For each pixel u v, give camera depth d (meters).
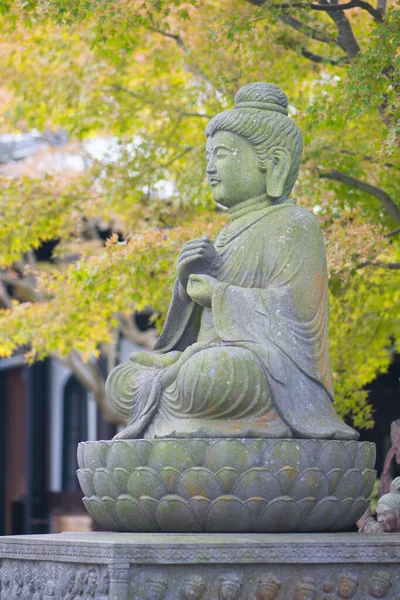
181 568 7.38
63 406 29.12
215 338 8.54
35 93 16.34
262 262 8.66
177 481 7.80
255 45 13.86
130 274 14.75
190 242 8.77
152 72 16.05
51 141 22.55
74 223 16.66
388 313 15.18
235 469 7.75
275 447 7.82
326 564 7.62
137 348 24.98
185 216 16.34
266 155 8.98
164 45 15.69
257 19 12.97
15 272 21.55
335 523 8.16
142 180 15.91
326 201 15.33
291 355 8.26
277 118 9.07
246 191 9.00
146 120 16.41
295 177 9.16
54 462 29.00
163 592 7.31
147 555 7.26
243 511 7.77
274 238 8.67
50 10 12.57
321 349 8.47
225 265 8.79
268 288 8.54
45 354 17.06
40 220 16.25
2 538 8.57
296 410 8.16
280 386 8.10
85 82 16.09
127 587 7.21
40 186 16.22
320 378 8.38
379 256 13.66
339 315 15.31
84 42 15.63
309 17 13.10
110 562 7.19
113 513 8.19
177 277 8.97
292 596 7.52
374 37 11.59
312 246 8.63
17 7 14.09
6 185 16.17
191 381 8.00
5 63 16.23
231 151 9.02
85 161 20.75
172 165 16.38
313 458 7.92
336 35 12.70
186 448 7.80
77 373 21.78
